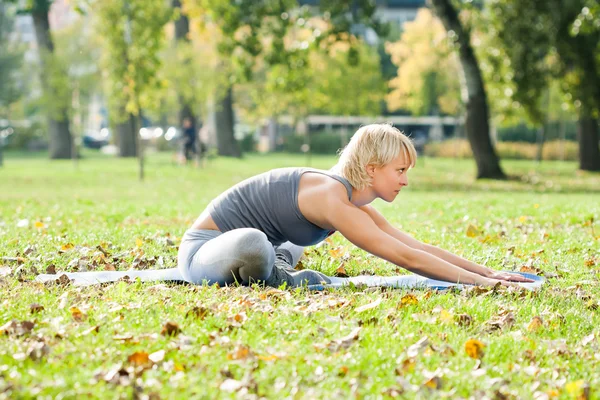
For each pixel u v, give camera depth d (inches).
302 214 209.3
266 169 1229.1
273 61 898.7
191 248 218.1
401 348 160.4
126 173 1095.6
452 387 139.9
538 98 1110.4
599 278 254.5
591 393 140.7
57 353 149.9
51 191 749.9
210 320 173.8
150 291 207.2
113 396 129.5
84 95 1419.8
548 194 732.0
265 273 211.6
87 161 1536.7
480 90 1003.9
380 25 908.0
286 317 177.8
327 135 2177.7
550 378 149.6
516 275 227.1
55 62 1279.5
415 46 1892.2
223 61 1408.7
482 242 339.6
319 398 131.9
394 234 226.8
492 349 161.6
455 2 1051.3
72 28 1574.8
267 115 2028.8
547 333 180.1
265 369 142.8
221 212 218.5
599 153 1235.2
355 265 266.8
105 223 405.1
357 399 131.3
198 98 1386.6
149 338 160.7
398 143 204.4
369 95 1781.5
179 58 1370.6
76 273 236.1
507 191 791.7
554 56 1138.0
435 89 1918.1
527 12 1024.2
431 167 1432.1
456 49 995.3
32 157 1793.8
